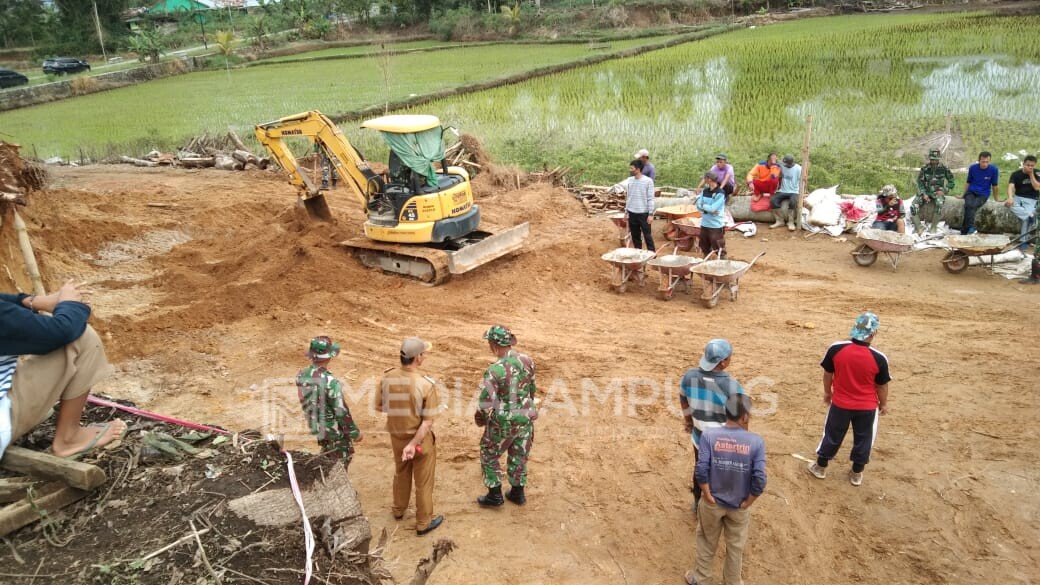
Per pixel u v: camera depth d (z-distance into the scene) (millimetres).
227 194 17500
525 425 6383
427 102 29453
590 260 13109
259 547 3557
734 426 5270
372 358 9617
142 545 3521
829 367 6578
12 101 35781
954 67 28641
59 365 3889
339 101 30984
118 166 21438
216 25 60781
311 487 3902
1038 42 32438
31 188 10172
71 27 55406
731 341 9852
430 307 11109
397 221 12008
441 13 55500
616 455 7402
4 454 3834
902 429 7617
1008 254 12367
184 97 35250
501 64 38156
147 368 9398
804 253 13500
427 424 5914
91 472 3740
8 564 3408
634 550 6152
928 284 11758
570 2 53812
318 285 11875
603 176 18172
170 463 4125
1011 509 6395
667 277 11859
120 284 12086
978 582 5672
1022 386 8297
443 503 6754
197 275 12492
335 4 58344
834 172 16641
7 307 3639
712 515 5336
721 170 13438
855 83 27031
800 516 6473
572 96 28594
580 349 9695
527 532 6363
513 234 12586
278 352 9820
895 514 6441
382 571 3879
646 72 32438
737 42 38562
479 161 18750
